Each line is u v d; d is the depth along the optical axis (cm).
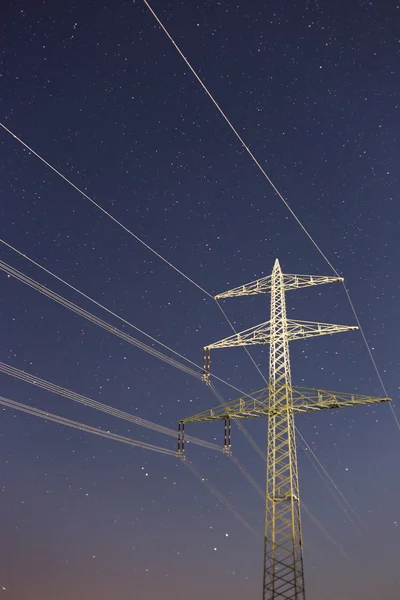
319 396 2558
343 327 2647
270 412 2603
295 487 2442
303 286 2836
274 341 2731
